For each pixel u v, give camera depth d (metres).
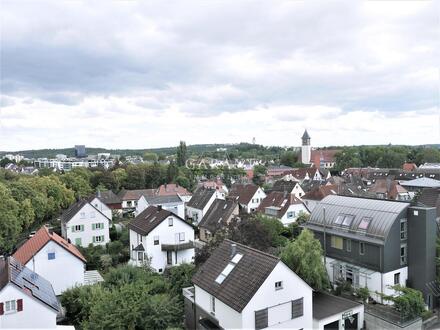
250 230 44.75
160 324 26.78
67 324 32.34
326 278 35.91
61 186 93.62
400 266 37.75
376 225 38.19
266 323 25.83
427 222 36.75
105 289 32.94
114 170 133.12
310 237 35.59
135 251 50.16
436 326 33.12
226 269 29.11
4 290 27.05
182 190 102.94
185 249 50.09
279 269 26.39
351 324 31.22
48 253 41.84
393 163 179.25
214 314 28.14
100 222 64.81
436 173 120.25
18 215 65.88
